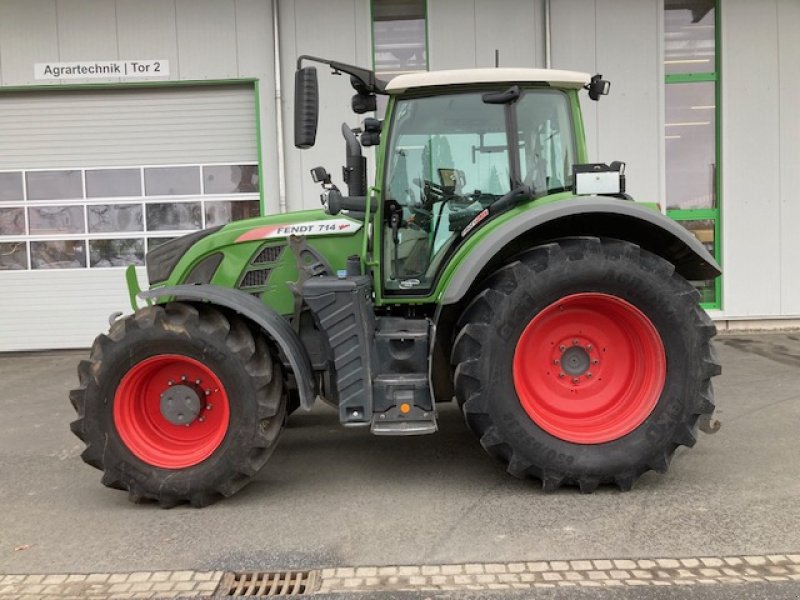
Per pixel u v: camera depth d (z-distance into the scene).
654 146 8.00
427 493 3.43
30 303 8.17
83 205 8.12
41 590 2.55
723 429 4.39
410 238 3.78
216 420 3.39
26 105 8.04
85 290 8.17
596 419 3.42
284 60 7.91
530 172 3.77
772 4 7.86
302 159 7.96
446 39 7.90
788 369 6.16
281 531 3.02
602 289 3.31
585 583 2.51
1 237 8.10
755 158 8.01
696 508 3.15
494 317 3.29
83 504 3.41
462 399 3.37
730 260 8.09
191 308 3.32
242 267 4.01
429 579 2.57
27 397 5.96
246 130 8.09
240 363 3.24
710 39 8.05
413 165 3.75
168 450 3.36
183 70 7.93
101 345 3.31
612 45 7.92
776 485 3.41
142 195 8.12
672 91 8.11
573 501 3.27
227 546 2.88
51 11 7.82
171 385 3.36
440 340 3.70
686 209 8.20
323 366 3.74
